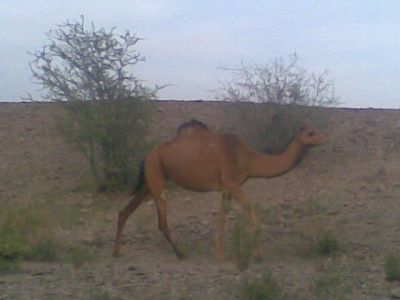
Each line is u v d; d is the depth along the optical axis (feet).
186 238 50.75
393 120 74.43
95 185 63.10
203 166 45.50
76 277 37.32
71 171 66.95
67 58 63.62
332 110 75.36
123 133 63.05
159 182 46.24
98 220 55.98
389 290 33.78
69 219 53.16
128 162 63.21
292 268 40.06
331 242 44.96
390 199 55.36
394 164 63.57
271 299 30.37
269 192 59.52
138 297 32.32
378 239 47.01
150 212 57.36
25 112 81.41
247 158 45.88
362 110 78.74
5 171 68.03
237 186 45.60
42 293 33.47
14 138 74.79
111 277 37.40
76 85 63.72
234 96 67.21
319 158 65.82
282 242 47.91
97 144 65.05
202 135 46.21
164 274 38.32
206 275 37.78
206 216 55.11
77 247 45.70
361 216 52.11
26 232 45.16
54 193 62.85
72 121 63.72
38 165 68.80
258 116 65.87
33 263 41.98
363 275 37.40
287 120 65.31
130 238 50.96
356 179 60.49
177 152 45.80
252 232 39.22
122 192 63.00
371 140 69.26
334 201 56.18
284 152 46.14
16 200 60.29
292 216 53.67
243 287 31.73
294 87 66.03
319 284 32.35
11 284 35.50
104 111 62.95
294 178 62.08
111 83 63.36
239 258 38.68
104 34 63.87
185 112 75.77
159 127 72.23
